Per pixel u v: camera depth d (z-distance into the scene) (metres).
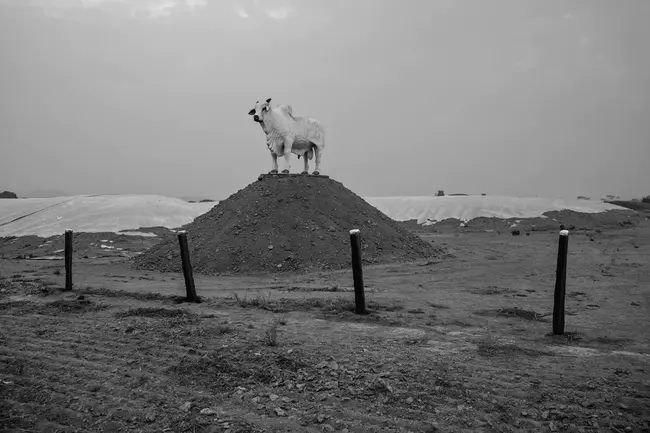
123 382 5.76
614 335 7.66
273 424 4.66
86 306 9.94
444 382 5.59
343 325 8.35
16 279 14.85
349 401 5.16
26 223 33.22
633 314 9.31
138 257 20.08
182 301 10.61
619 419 4.71
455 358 6.51
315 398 5.24
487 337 7.60
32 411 5.02
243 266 16.48
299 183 20.45
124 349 6.98
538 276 15.03
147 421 4.78
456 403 5.09
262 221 18.36
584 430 4.50
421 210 44.03
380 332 7.90
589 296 11.41
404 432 4.50
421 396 5.26
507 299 11.05
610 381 5.66
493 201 44.03
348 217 19.84
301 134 21.39
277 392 5.41
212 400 5.23
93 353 6.82
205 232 19.11
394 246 19.62
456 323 8.55
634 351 6.84
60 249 27.48
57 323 8.63
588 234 31.30
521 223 38.34
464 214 41.84
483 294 11.82
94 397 5.34
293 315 9.09
